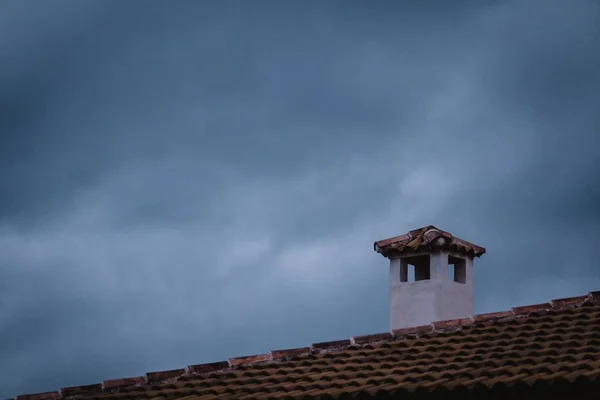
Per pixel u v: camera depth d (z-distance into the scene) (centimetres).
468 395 1105
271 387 1270
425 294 1712
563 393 1062
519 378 1083
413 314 1714
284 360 1438
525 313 1422
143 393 1410
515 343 1275
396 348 1380
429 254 1738
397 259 1764
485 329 1382
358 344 1435
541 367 1105
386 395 1137
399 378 1180
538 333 1303
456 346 1320
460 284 1750
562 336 1262
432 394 1122
